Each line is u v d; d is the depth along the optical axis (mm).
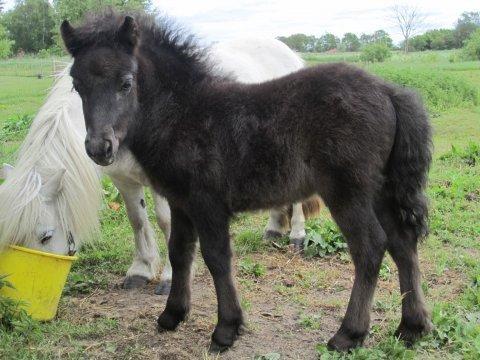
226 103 1467
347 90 1390
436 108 6211
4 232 1534
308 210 2346
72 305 1814
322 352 1422
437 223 2439
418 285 1478
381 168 1404
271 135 1426
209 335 1595
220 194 1466
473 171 3273
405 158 1404
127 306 1820
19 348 1491
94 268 2158
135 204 1956
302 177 1439
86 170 1666
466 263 2076
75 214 1639
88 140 1316
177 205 1529
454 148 3646
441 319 1541
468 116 5648
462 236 2367
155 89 1477
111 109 1338
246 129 1439
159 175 1506
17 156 1720
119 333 1612
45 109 1743
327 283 1965
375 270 1400
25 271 1575
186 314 1636
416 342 1467
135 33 1371
